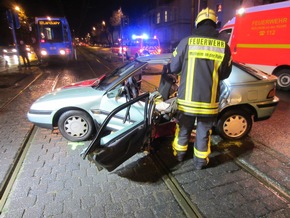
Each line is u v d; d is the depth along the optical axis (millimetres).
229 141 3984
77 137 4055
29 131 4555
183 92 2822
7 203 2627
